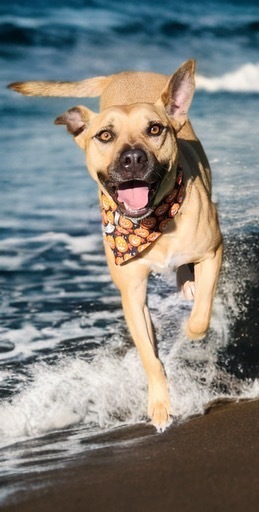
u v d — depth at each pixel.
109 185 4.49
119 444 4.17
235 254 6.21
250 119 11.27
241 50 17.88
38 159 10.21
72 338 5.72
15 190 9.09
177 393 4.79
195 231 4.69
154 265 4.75
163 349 5.44
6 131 11.52
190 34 18.66
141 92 5.47
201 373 5.07
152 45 17.55
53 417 4.60
